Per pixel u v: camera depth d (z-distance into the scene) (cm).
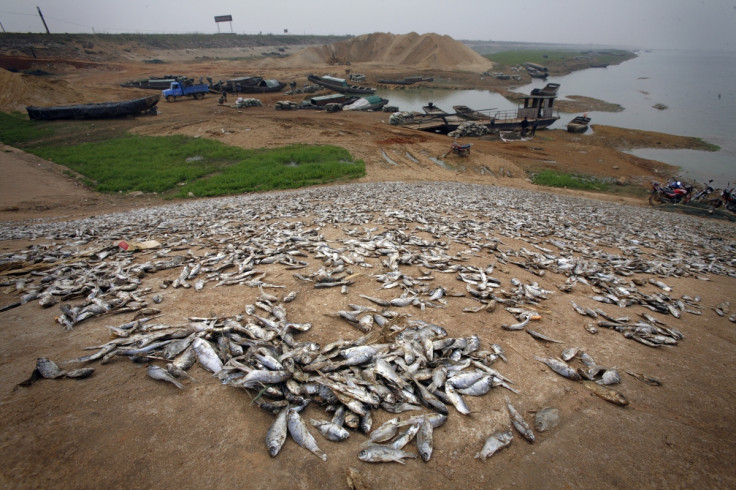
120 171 2848
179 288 792
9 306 695
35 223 1702
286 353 534
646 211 2366
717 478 418
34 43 9206
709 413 518
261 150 3631
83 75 8075
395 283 829
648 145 4250
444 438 445
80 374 504
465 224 1446
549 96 4381
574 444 451
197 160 3259
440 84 9500
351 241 1101
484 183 3023
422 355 555
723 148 4100
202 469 389
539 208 2050
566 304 811
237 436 429
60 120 4434
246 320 656
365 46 13488
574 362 611
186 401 473
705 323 787
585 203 2427
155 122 4491
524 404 507
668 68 14362
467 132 4438
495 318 723
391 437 432
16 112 4694
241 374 505
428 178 3073
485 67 11875
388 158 3562
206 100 6156
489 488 391
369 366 529
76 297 738
